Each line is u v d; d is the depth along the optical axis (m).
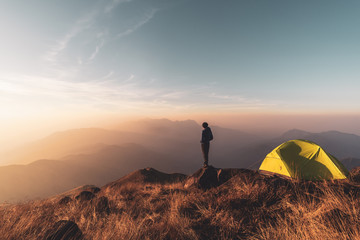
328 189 4.25
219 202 4.62
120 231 3.30
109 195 7.62
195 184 7.14
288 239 2.77
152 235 3.35
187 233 3.38
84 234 3.35
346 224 2.79
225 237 3.27
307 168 5.56
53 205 6.15
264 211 3.98
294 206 3.79
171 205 4.94
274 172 6.20
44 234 2.92
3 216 4.03
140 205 5.66
